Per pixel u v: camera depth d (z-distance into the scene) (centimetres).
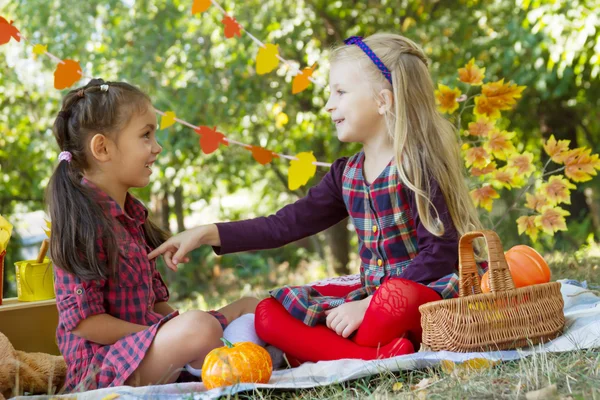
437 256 245
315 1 774
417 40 769
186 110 738
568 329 235
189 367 226
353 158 277
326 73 732
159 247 262
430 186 251
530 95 829
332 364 219
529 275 235
